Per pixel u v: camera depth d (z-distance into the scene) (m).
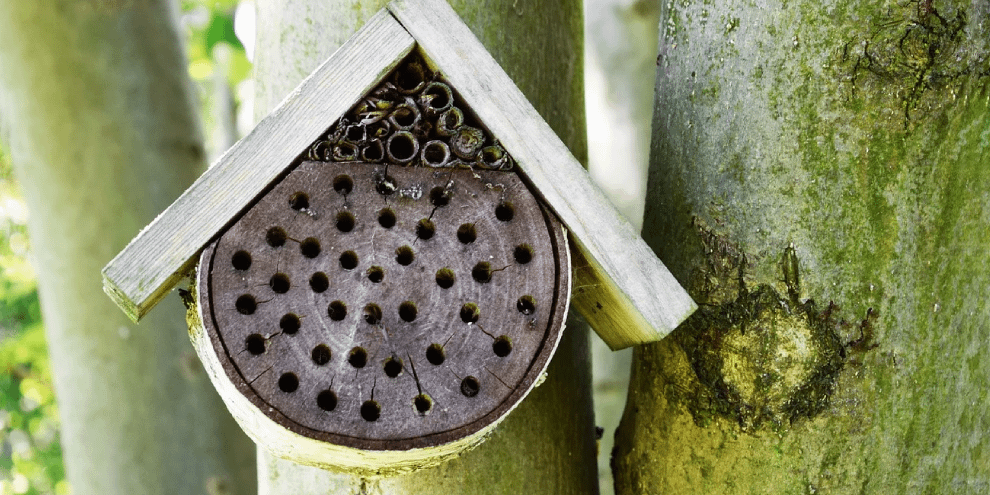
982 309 0.88
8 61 1.42
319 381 0.80
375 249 0.81
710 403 0.87
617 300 0.84
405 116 0.82
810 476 0.86
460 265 0.81
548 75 0.94
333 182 0.81
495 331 0.81
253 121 0.93
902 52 0.84
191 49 2.95
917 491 0.86
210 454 1.54
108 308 1.48
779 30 0.86
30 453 3.04
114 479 1.51
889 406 0.85
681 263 0.89
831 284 0.85
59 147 1.44
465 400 0.81
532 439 0.91
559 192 0.82
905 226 0.85
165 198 1.49
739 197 0.87
